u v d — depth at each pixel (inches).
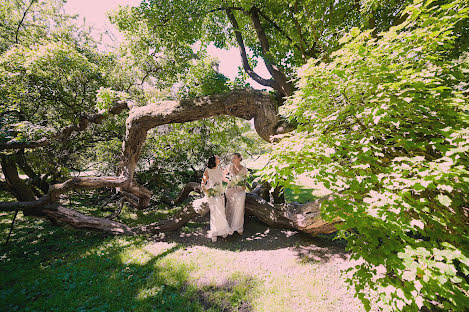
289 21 279.1
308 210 179.8
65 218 211.2
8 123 186.5
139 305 116.7
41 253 178.4
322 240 186.1
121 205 271.7
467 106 75.9
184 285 134.3
